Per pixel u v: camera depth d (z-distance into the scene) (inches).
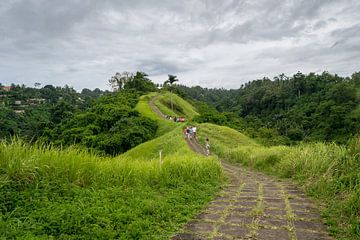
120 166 305.7
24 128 1913.1
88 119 1893.5
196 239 190.5
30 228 170.4
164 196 285.6
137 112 1984.5
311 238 189.3
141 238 186.4
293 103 3604.8
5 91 3843.5
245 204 278.7
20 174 215.0
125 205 230.7
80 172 255.3
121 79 3969.0
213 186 374.0
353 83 2652.6
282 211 251.1
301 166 458.9
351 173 292.0
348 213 225.6
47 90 4392.2
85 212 196.9
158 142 1170.0
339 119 2154.3
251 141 1333.7
